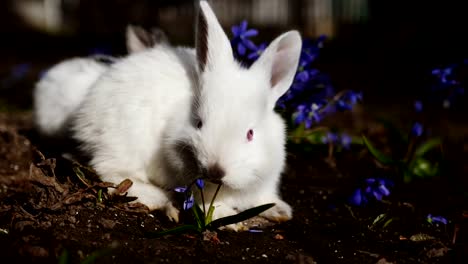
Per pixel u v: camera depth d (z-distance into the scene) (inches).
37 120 33.9
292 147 34.1
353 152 36.3
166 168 26.9
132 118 26.9
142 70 27.9
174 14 123.6
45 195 25.8
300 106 32.7
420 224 28.7
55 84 32.5
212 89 25.9
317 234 27.0
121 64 29.0
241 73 27.0
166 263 22.7
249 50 32.7
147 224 25.5
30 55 97.9
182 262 23.0
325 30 126.3
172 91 27.1
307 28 128.6
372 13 108.3
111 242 23.6
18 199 26.8
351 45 104.1
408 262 25.0
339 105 34.0
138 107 27.0
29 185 29.4
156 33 45.2
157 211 26.5
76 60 34.3
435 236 27.4
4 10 132.9
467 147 42.5
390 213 29.9
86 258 22.0
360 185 32.1
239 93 25.7
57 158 28.9
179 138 25.6
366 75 81.8
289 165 35.1
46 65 86.0
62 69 33.2
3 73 71.5
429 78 34.6
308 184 33.1
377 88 74.3
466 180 34.7
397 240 26.9
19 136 35.9
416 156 34.7
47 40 116.0
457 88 34.0
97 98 28.3
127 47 44.3
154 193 26.9
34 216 24.6
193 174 26.0
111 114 27.5
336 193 32.0
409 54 87.0
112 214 25.6
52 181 25.8
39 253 22.3
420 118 54.5
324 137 35.4
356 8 132.0
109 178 27.4
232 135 25.0
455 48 81.2
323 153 35.4
